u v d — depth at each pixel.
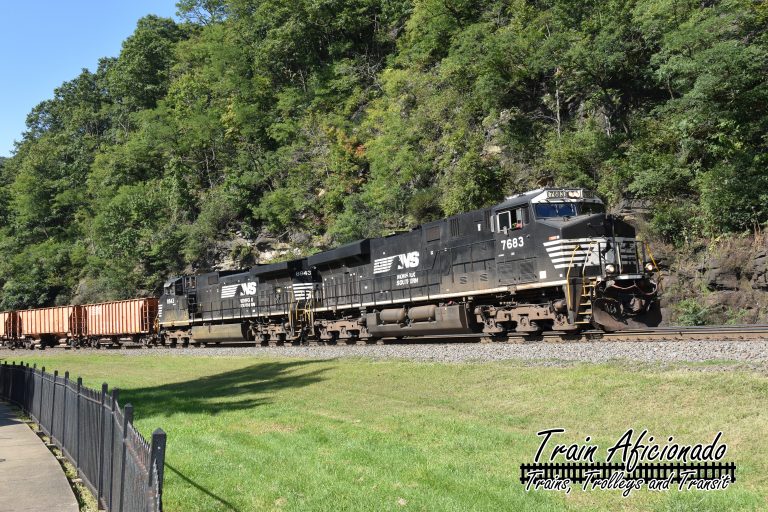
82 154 93.81
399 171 46.59
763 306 25.45
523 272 21.09
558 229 19.86
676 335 17.62
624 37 33.50
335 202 53.75
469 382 14.81
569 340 19.81
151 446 5.50
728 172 27.48
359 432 11.48
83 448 10.63
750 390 10.27
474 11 49.88
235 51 70.31
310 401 15.35
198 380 22.17
